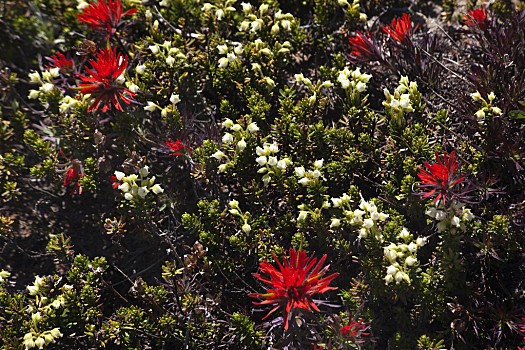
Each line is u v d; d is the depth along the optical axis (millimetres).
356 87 3912
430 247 3717
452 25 4988
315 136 3873
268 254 3600
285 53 4375
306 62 4773
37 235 4273
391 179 3859
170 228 4129
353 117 3908
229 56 4141
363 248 3619
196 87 4414
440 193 3180
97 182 4125
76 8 4684
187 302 3551
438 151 3691
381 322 3523
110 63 3600
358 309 3258
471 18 4219
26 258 4180
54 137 4219
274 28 4328
